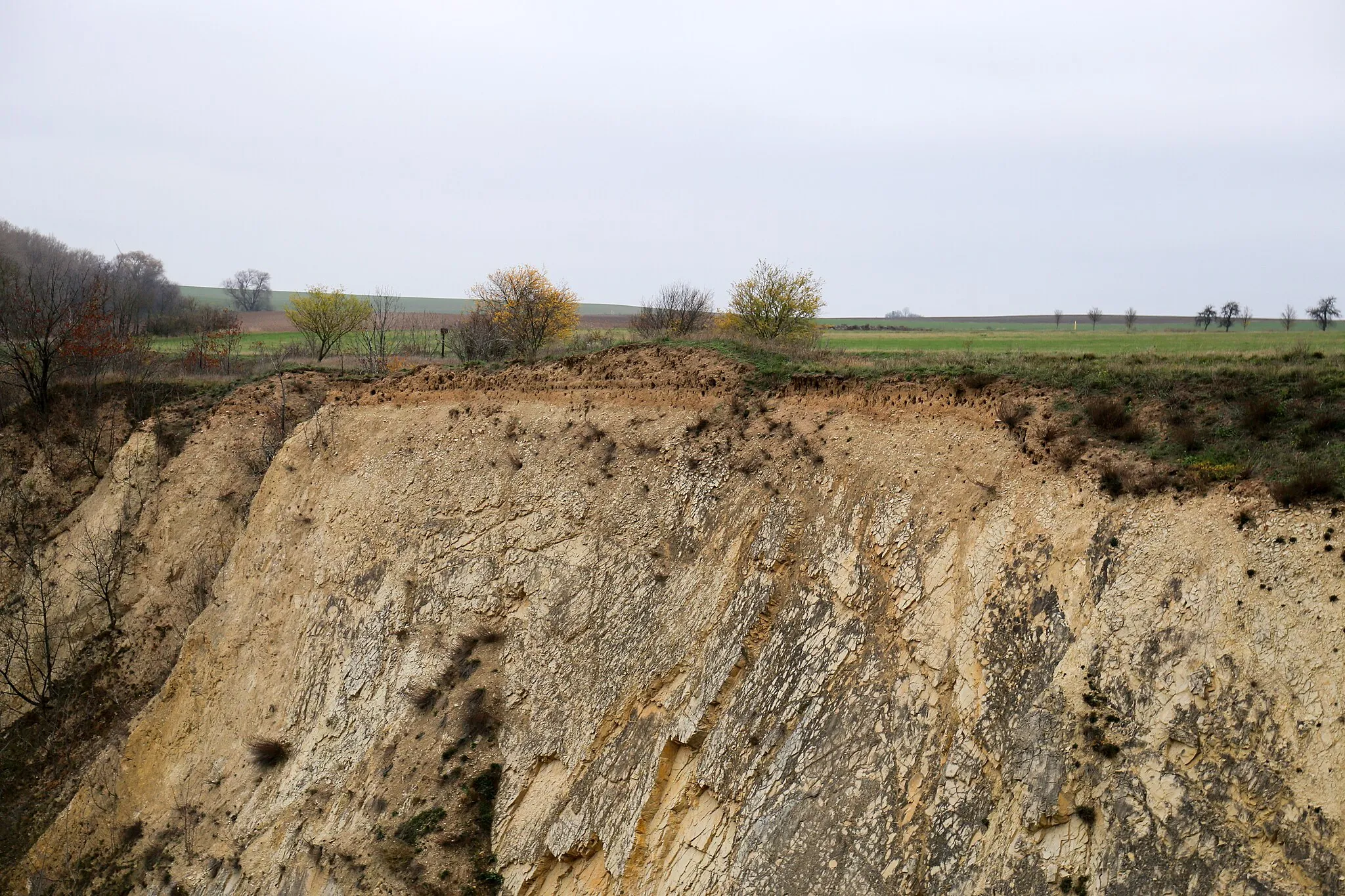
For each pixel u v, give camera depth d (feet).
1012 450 59.72
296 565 102.06
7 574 123.03
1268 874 37.14
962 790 48.03
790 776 56.24
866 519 64.59
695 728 63.77
